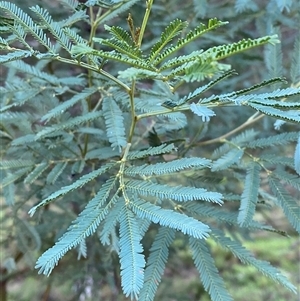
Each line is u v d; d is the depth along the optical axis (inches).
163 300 23.5
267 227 12.0
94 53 8.2
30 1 14.9
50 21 10.5
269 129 19.4
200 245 11.1
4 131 15.5
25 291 31.4
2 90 13.9
